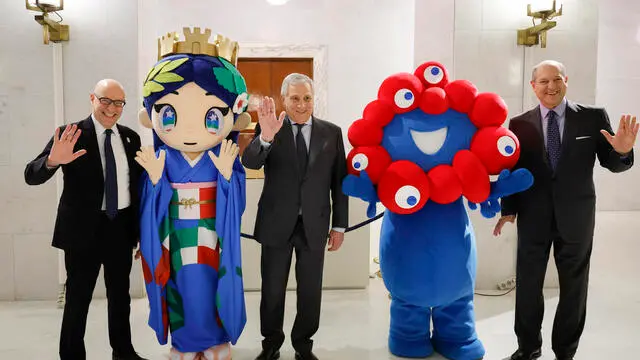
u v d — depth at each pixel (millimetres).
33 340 3516
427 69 2951
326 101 5598
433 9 4500
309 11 5570
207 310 2811
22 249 4387
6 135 4312
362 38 5605
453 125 2883
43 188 4367
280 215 2945
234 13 5543
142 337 3576
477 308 4125
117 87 2801
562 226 2830
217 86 2730
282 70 5594
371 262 5520
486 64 4531
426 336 3195
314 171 2951
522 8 4508
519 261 2967
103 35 4312
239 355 3293
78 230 2770
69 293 2812
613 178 9148
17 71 4281
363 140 2910
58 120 4297
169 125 2711
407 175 2766
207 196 2818
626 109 8805
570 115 2844
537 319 2973
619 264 5707
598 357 3186
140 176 2947
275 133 2689
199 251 2791
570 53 4562
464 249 2926
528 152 2891
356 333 3650
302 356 3080
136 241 3008
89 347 3355
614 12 8656
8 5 4246
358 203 4758
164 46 2842
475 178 2760
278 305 3068
